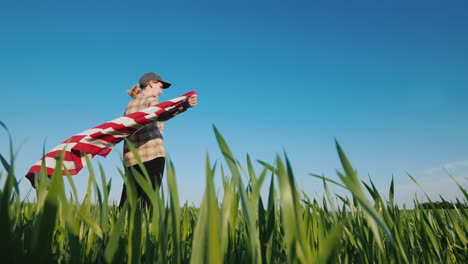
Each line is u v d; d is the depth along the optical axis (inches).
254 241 18.7
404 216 61.3
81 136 124.7
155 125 174.7
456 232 48.6
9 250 15.7
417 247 46.7
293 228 16.9
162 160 170.2
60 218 34.6
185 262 31.4
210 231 15.0
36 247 16.3
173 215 20.1
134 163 166.4
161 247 21.9
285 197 17.1
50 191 16.7
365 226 42.2
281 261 35.2
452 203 49.4
